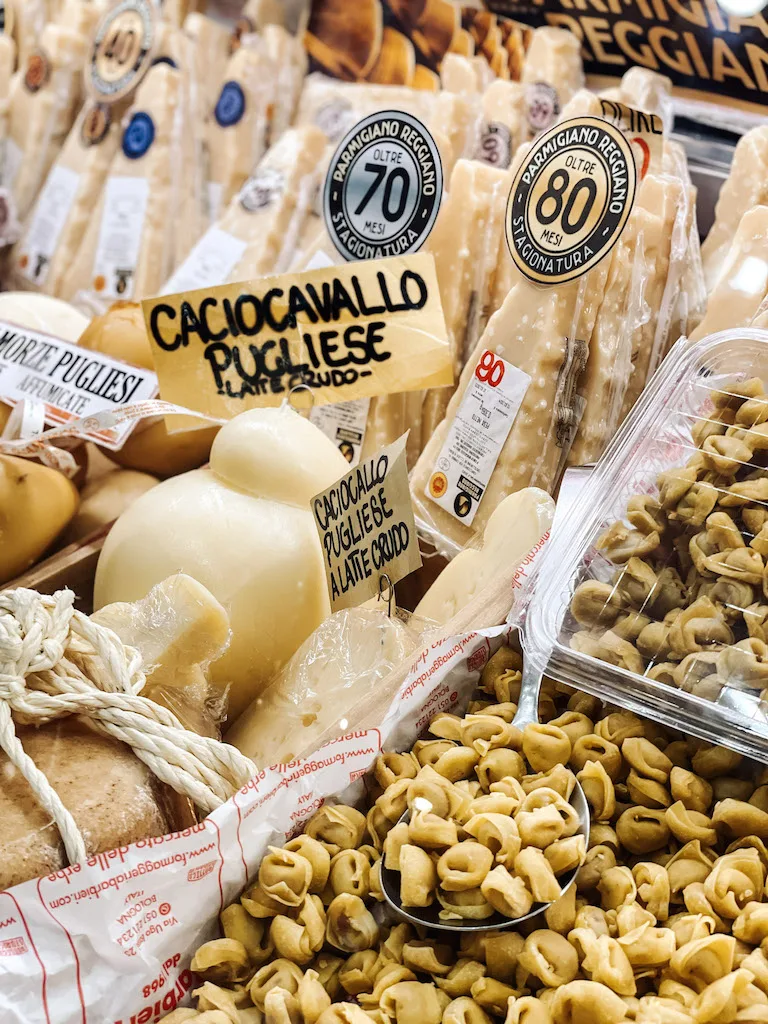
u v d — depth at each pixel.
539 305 0.67
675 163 0.78
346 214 0.79
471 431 0.70
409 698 0.50
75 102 1.23
